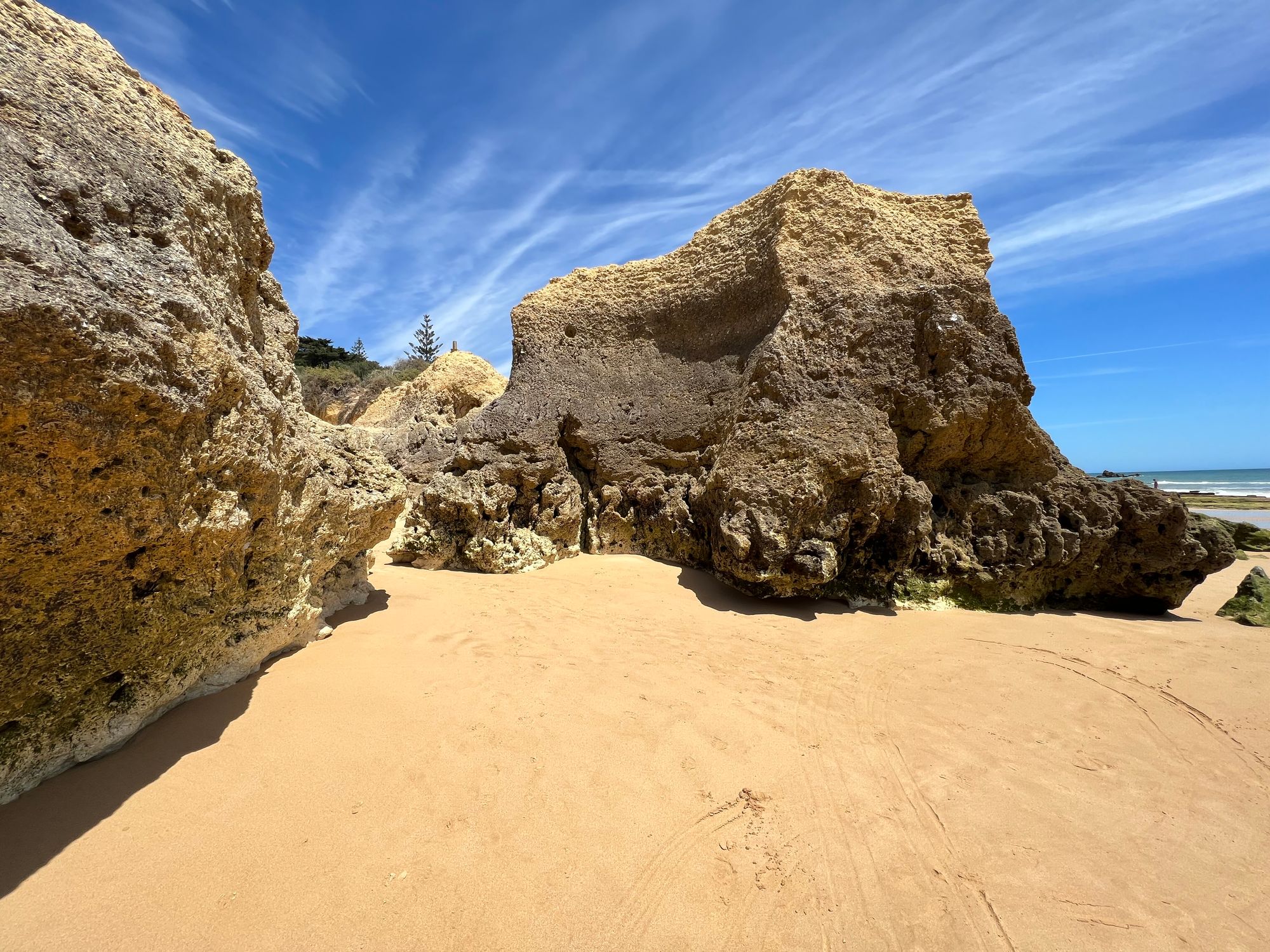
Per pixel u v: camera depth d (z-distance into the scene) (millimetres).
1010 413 7887
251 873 2703
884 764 4121
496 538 9336
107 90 3453
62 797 2955
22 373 2322
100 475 2744
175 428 3125
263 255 5375
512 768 3633
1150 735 4668
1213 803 3854
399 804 3225
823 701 4988
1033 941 2793
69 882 2531
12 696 2828
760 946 2680
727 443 8555
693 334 10523
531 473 9898
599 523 10336
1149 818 3688
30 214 2535
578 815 3305
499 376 19500
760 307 9625
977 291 8398
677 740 4137
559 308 11500
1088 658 6172
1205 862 3340
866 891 3025
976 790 3889
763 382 8352
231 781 3223
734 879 3018
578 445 10719
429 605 6637
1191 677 5766
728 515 7809
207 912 2510
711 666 5539
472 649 5398
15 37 2984
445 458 11711
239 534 3682
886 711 4902
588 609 7086
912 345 8188
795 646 6223
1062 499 8203
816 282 8898
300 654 4766
